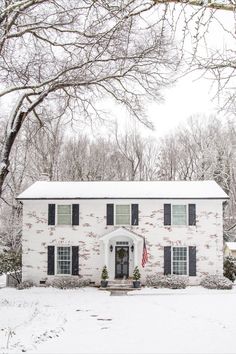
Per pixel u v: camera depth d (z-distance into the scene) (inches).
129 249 1238.3
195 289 1151.6
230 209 2145.7
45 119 754.2
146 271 1229.1
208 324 649.6
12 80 655.8
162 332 585.3
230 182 2036.2
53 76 641.0
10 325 603.8
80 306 863.1
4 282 1456.7
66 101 704.4
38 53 622.2
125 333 577.6
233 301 932.0
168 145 2373.3
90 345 498.6
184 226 1238.3
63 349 474.9
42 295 1060.5
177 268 1235.2
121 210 1255.5
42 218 1255.5
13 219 1616.6
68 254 1248.8
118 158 2306.8
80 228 1247.5
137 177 2337.6
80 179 2127.2
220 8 196.9
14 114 684.1
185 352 460.8
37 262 1242.6
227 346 488.7
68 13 446.6
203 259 1229.1
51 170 1784.0
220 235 1232.8
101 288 1168.2
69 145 2156.7
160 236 1238.3
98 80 642.8
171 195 1237.1
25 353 451.5
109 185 1325.0
